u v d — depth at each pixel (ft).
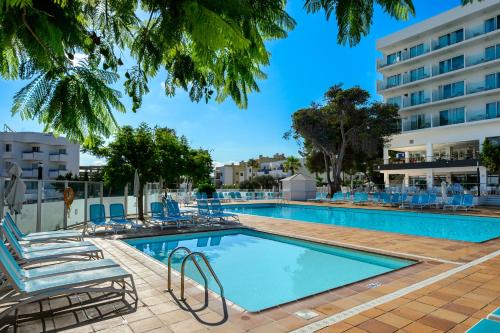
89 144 8.01
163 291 16.85
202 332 12.25
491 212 57.21
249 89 8.68
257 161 266.16
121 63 8.91
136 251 26.89
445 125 105.70
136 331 12.33
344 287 17.63
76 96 7.32
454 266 21.75
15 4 4.77
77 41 7.06
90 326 12.73
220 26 4.83
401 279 18.92
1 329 12.41
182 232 37.60
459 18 102.68
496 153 78.69
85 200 42.73
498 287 17.30
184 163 50.65
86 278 14.06
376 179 153.79
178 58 8.75
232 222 45.93
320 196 100.27
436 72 111.24
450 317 13.50
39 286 12.96
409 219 57.31
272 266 27.04
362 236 34.60
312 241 32.68
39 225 32.99
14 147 134.92
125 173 44.37
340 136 102.12
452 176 106.73
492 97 97.71
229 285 22.45
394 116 95.61
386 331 12.24
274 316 13.74
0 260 12.18
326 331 12.28
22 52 6.73
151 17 6.91
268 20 7.37
